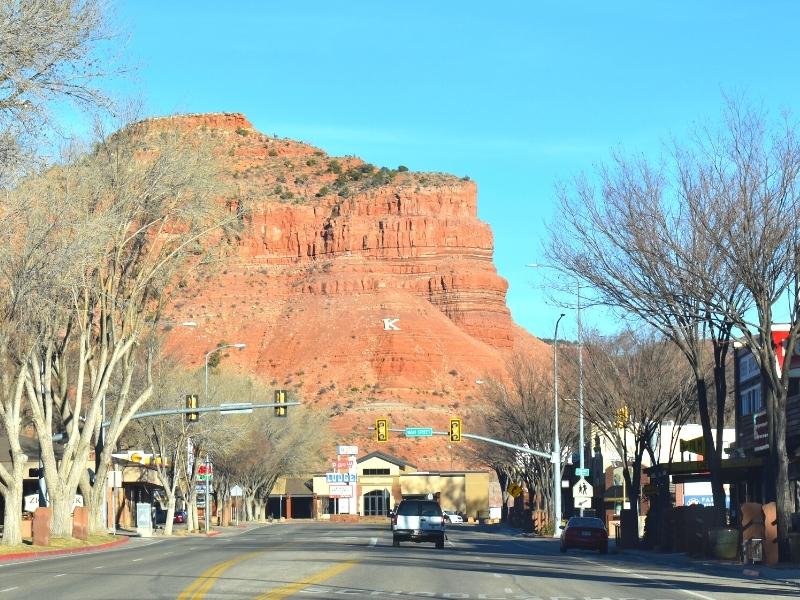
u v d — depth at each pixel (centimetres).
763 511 3741
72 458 5569
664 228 3669
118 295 5516
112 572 3278
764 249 3481
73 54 3039
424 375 19212
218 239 5662
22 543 4903
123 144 5081
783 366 3694
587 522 4903
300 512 16738
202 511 12569
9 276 4203
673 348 5406
